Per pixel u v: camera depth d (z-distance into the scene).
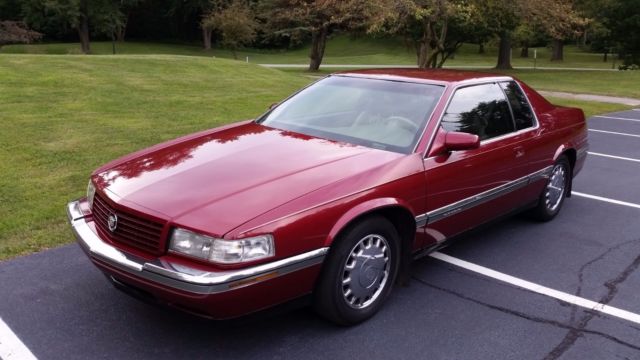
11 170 6.57
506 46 38.97
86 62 15.17
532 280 4.38
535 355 3.37
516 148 4.77
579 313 3.88
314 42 35.00
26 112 9.74
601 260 4.81
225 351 3.28
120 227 3.25
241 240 2.91
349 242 3.37
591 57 58.66
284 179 3.37
